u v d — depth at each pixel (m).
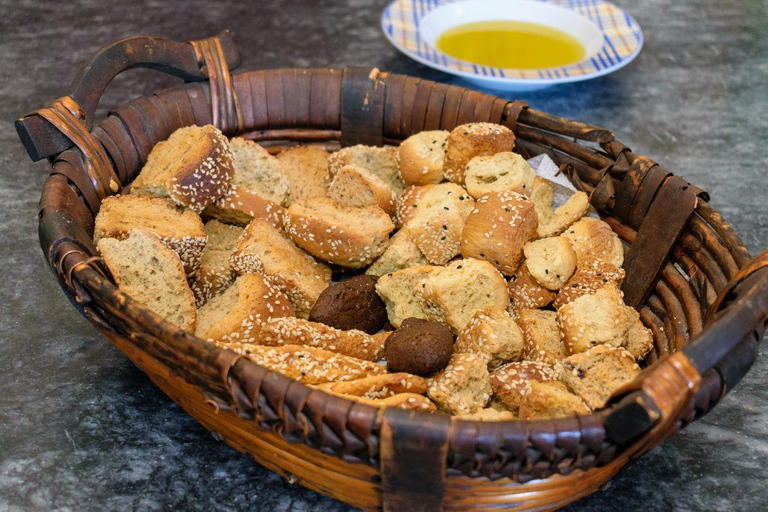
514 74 0.83
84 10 1.02
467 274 0.64
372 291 0.66
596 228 0.68
